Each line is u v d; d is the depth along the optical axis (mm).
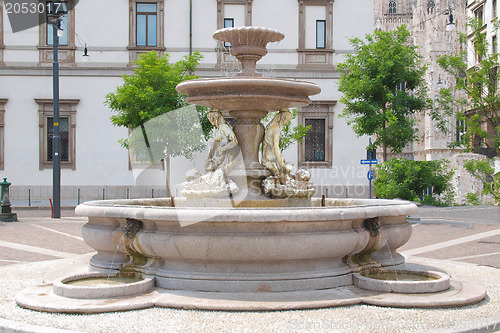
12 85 31438
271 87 8312
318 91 8766
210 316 5781
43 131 31531
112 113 31547
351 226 7082
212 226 6500
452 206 23156
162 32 32031
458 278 8336
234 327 5398
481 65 24125
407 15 85750
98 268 7629
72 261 10062
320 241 6609
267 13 32188
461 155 26438
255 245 6449
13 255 11555
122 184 31078
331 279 6859
